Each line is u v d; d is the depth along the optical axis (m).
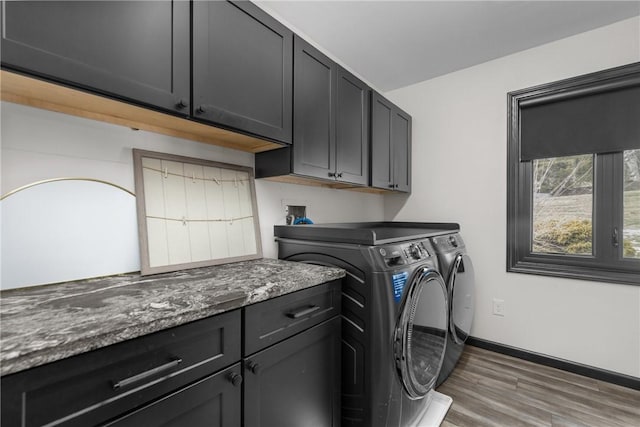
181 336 0.71
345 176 1.79
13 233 0.87
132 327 0.61
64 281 0.96
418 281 1.38
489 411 1.61
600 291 1.94
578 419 1.54
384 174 2.24
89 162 1.04
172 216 1.24
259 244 1.60
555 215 2.16
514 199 2.25
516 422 1.53
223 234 1.43
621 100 1.85
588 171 2.04
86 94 0.82
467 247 2.47
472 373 2.00
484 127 2.38
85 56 0.77
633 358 1.83
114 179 1.10
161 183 1.23
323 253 1.43
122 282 1.00
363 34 1.97
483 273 2.39
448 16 1.79
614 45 1.88
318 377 1.16
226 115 1.11
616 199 1.92
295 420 1.05
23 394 0.49
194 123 1.09
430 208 2.67
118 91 0.82
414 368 1.38
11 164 0.88
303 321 1.08
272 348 0.95
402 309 1.29
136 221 1.15
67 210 0.98
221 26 1.09
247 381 0.88
